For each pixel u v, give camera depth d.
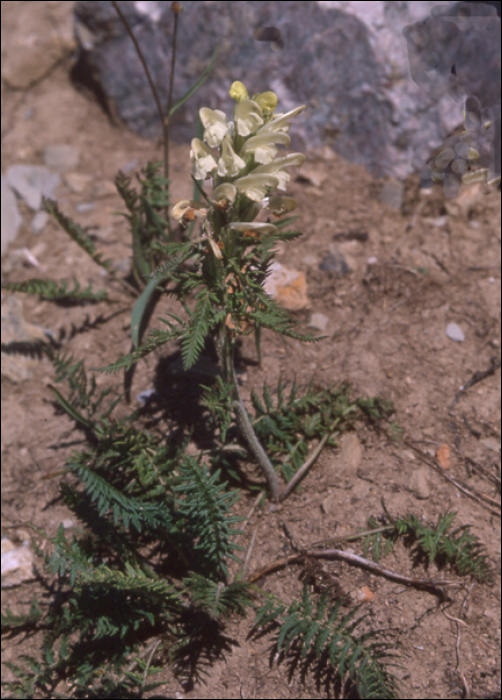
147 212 0.60
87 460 0.54
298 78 0.69
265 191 0.43
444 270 0.62
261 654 0.50
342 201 0.68
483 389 0.57
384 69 0.67
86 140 0.77
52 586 0.55
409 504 0.53
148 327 0.61
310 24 0.67
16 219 0.69
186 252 0.44
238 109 0.43
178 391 0.58
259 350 0.57
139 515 0.50
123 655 0.50
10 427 0.59
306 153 0.71
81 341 0.62
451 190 0.64
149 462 0.52
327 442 0.55
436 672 0.49
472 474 0.55
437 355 0.59
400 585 0.51
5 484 0.58
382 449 0.55
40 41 0.77
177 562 0.53
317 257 0.64
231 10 0.68
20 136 0.77
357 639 0.48
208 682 0.50
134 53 0.72
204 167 0.43
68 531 0.55
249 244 0.45
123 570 0.52
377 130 0.68
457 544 0.51
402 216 0.66
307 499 0.54
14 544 0.56
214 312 0.44
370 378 0.58
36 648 0.53
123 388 0.59
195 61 0.70
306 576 0.51
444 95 0.67
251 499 0.54
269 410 0.55
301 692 0.49
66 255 0.67
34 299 0.65
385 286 0.62
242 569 0.51
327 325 0.61
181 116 0.73
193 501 0.48
